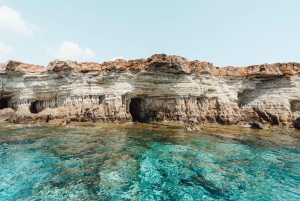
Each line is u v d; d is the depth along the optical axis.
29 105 30.55
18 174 10.42
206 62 30.66
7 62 29.66
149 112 30.69
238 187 10.01
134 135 19.89
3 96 31.77
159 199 8.71
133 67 28.47
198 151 15.24
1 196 8.38
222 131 23.61
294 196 9.28
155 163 12.67
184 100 29.67
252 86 34.25
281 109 30.61
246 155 14.74
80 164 12.06
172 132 21.91
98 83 29.31
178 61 27.94
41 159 12.62
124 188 9.52
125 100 29.00
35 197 8.40
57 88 30.28
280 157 14.51
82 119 28.05
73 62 29.39
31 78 30.67
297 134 24.06
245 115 33.19
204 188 9.82
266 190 9.78
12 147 14.88
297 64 31.86
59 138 17.92
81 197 8.54
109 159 13.07
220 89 31.88
